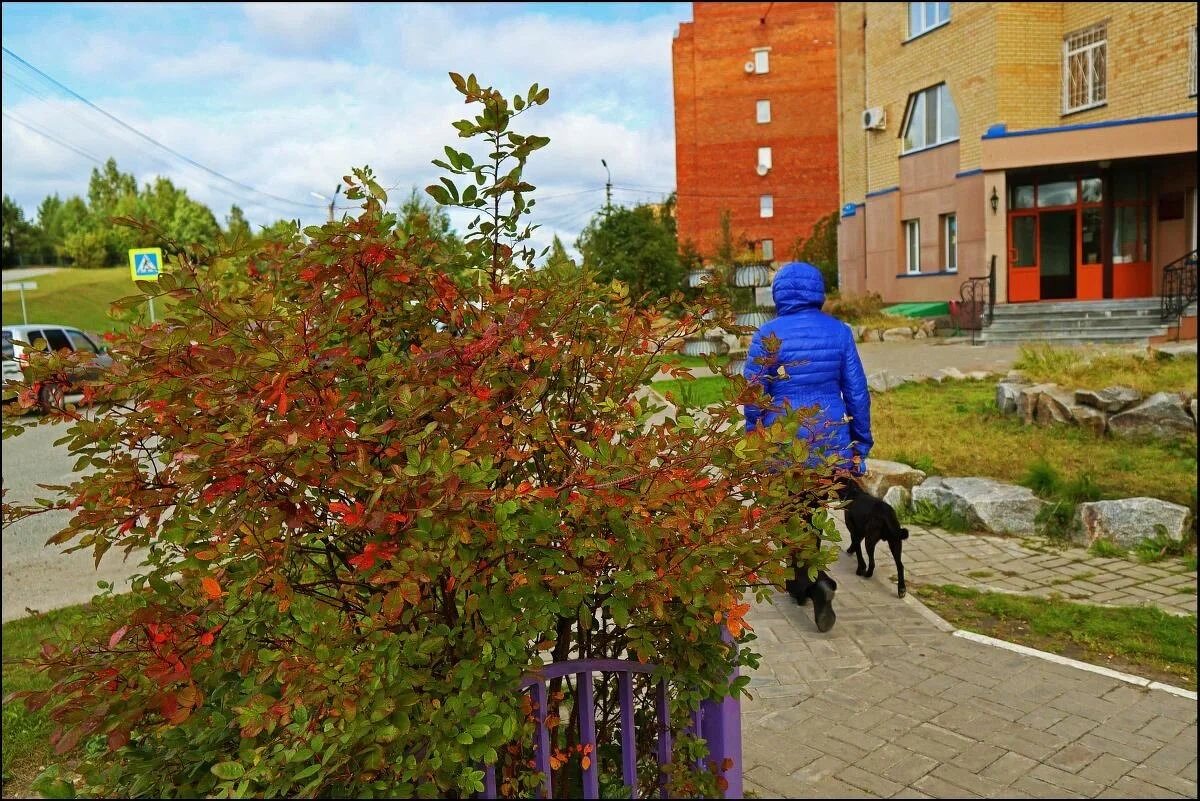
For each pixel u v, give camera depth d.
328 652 1.86
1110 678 4.09
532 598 2.08
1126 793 3.15
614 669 2.32
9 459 12.12
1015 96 20.44
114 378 2.04
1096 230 20.23
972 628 4.76
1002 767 3.34
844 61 27.17
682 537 2.18
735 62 47.38
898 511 7.18
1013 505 6.62
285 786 1.74
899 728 3.65
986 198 20.05
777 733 3.62
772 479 2.42
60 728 1.86
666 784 2.47
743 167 47.78
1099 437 8.88
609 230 22.02
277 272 2.44
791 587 4.71
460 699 1.93
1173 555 6.04
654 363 2.52
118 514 2.05
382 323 2.35
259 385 1.88
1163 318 17.02
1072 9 20.25
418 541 1.85
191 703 1.83
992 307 18.88
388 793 1.84
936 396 11.87
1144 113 19.08
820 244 39.47
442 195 2.34
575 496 2.06
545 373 2.36
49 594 6.23
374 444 2.02
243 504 1.89
